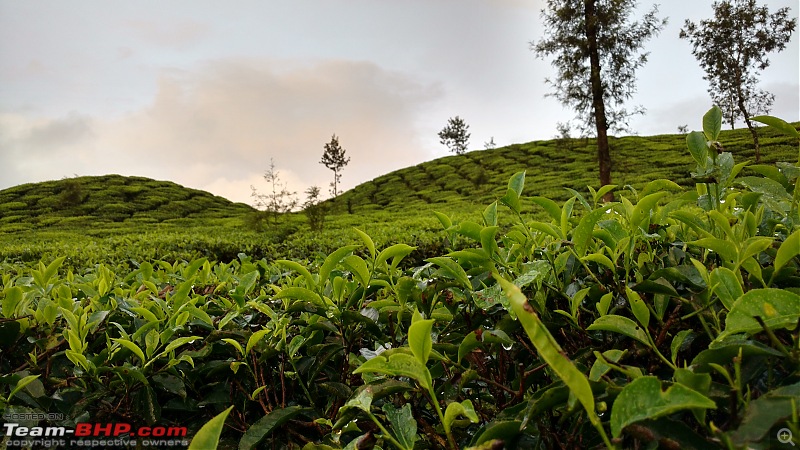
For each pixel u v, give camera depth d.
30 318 1.54
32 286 1.79
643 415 0.65
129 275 2.08
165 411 1.41
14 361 1.47
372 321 1.32
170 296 1.75
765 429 0.63
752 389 0.81
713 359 0.79
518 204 1.27
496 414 1.07
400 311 1.33
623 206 1.28
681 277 1.01
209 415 1.41
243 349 1.38
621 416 0.67
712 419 0.83
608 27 21.52
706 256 1.21
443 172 41.00
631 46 22.03
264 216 21.06
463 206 27.42
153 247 11.79
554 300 1.21
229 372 1.44
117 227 27.53
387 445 1.11
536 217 14.53
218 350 1.46
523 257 1.35
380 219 22.91
